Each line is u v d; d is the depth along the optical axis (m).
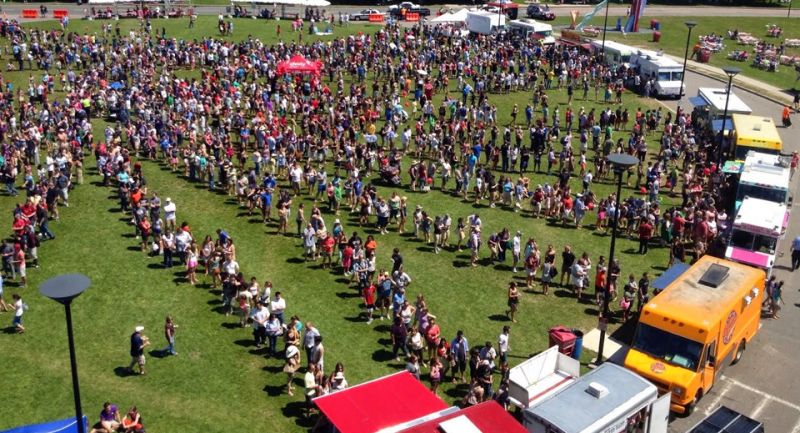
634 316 32.50
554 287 34.47
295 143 46.66
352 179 41.16
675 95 67.31
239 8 92.31
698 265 30.38
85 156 46.66
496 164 47.97
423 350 28.69
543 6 108.94
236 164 45.88
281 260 35.19
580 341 28.45
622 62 73.12
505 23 85.19
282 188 43.12
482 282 34.44
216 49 68.75
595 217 42.38
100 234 36.84
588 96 65.81
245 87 59.34
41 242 35.72
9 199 40.09
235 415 24.45
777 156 43.38
